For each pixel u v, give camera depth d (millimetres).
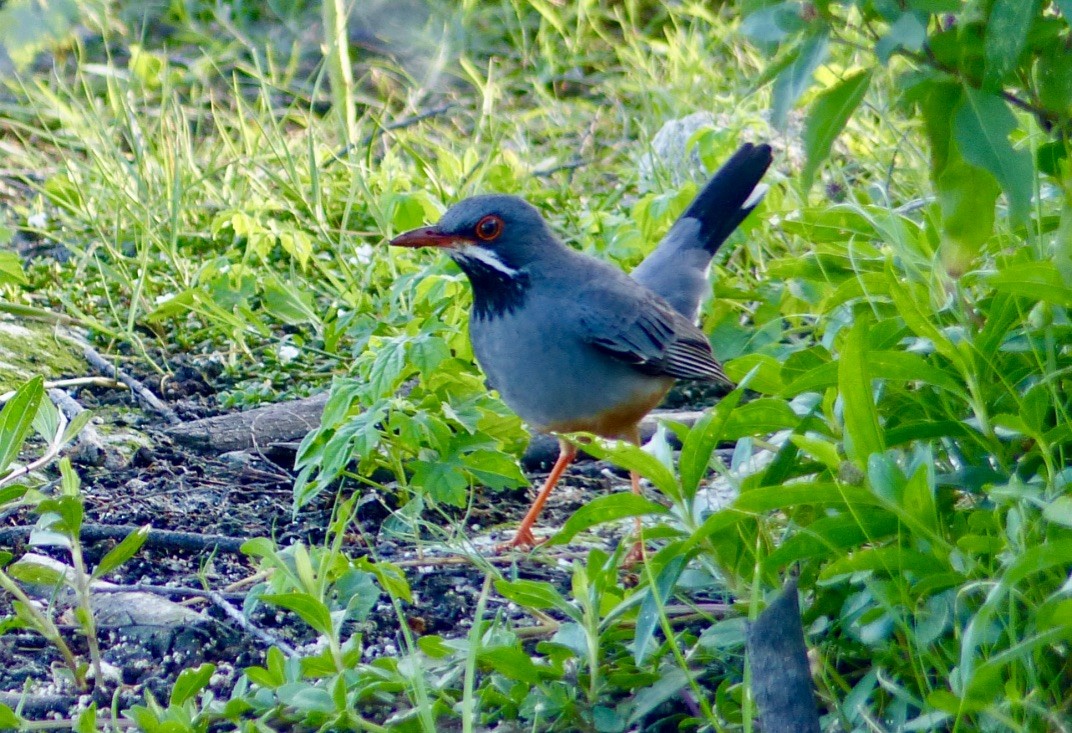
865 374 6664
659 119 18094
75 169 16625
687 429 7516
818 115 6926
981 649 6531
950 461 7852
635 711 7176
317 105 20484
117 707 7879
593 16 21922
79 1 18625
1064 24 6660
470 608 9203
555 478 10727
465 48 20969
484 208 10445
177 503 10719
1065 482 6586
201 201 16516
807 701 6535
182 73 19844
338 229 15523
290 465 11727
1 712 6957
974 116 6602
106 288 14094
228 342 13898
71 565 9594
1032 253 7996
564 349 10523
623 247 13656
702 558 7793
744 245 14102
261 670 7359
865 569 6621
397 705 7617
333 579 8477
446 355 10266
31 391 8281
